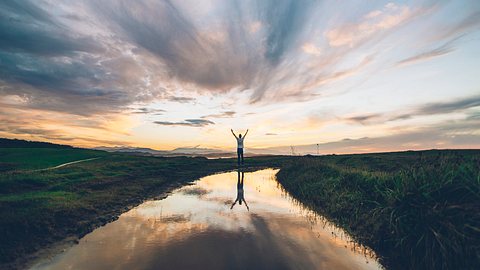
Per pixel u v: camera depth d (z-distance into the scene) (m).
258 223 10.83
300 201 15.41
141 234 9.44
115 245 8.34
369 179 11.54
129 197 15.73
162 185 21.92
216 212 12.77
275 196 17.31
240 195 17.75
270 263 7.02
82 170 21.89
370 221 8.88
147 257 7.43
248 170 39.38
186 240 8.80
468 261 5.51
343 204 11.59
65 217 10.44
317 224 10.57
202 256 7.47
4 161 25.11
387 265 6.73
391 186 9.65
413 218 6.87
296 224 10.60
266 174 33.41
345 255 7.46
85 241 8.72
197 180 26.62
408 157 21.77
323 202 13.31
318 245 8.25
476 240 5.71
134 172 26.03
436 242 6.07
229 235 9.29
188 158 58.50
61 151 37.91
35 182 15.49
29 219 9.20
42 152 34.69
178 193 18.58
